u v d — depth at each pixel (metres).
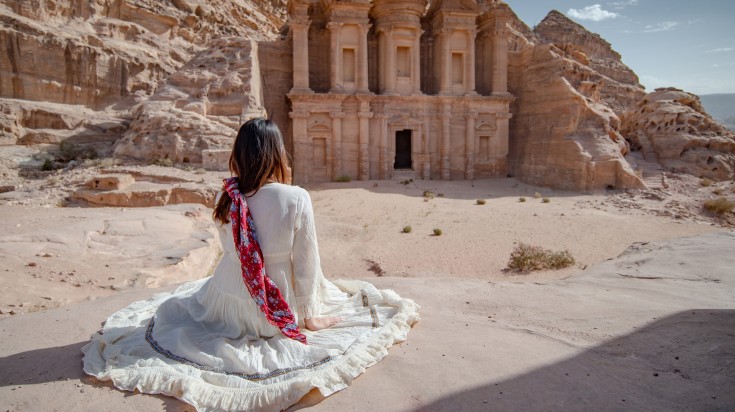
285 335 4.21
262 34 61.91
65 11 38.16
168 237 15.77
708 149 43.41
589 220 28.98
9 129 32.41
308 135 41.62
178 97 36.28
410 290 6.81
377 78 46.19
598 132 41.72
